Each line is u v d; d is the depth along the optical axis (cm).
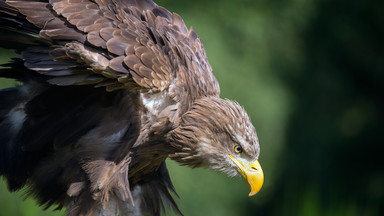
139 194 836
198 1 1814
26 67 725
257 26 1853
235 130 809
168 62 746
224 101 814
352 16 2102
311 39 1998
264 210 1845
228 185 1755
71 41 683
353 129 2078
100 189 740
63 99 738
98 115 744
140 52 706
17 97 762
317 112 1966
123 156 750
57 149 743
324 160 1959
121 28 712
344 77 2062
